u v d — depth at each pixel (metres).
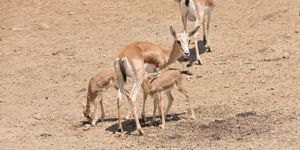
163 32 60.06
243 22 60.69
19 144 36.94
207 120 38.72
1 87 49.56
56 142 36.94
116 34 60.88
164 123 38.12
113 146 35.56
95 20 65.62
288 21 59.31
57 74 52.03
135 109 37.31
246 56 52.03
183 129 37.44
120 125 37.78
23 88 49.16
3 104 45.56
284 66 48.53
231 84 45.91
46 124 40.72
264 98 42.00
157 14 65.69
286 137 34.50
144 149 34.50
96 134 38.06
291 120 37.12
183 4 51.97
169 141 35.50
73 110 43.44
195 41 51.59
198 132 36.59
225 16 63.00
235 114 39.38
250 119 37.91
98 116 41.78
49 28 64.56
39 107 44.47
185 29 52.97
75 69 52.81
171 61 40.88
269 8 63.38
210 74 48.62
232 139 34.84
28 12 69.00
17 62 55.66
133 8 67.94
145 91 38.38
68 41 60.22
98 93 39.72
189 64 51.03
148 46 39.56
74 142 36.75
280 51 52.22
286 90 43.22
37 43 60.41
